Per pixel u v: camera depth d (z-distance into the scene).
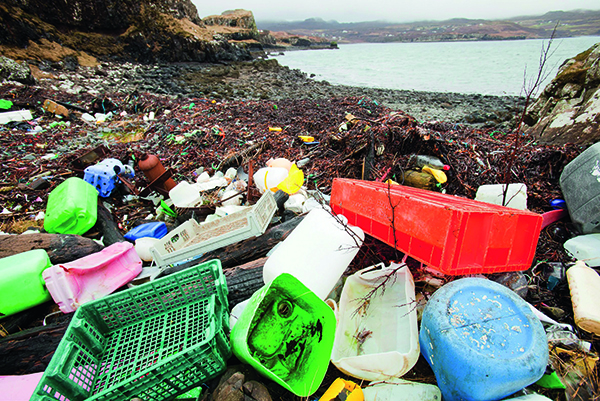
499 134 6.98
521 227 2.19
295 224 3.11
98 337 2.02
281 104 12.18
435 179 4.08
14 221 4.25
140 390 1.63
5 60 11.67
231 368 1.97
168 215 4.30
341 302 2.28
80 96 11.55
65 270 2.57
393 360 1.82
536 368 1.54
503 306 1.76
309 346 2.01
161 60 23.91
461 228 1.95
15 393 1.95
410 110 12.28
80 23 19.92
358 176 4.75
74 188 3.83
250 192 4.27
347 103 12.09
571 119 5.65
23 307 2.55
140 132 8.46
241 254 3.02
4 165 5.90
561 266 2.68
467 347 1.58
